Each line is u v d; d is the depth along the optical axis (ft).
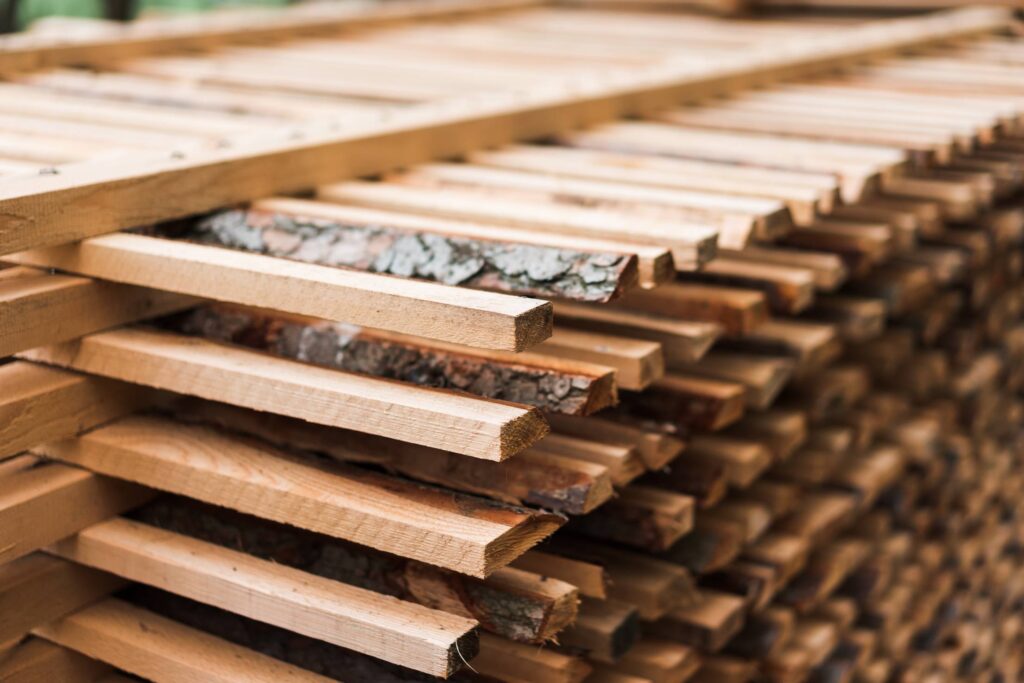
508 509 5.82
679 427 7.41
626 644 7.14
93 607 7.01
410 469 6.59
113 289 6.68
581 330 7.52
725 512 8.55
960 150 9.81
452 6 17.85
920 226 9.96
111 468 6.65
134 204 6.74
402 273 6.69
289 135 8.28
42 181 6.44
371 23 16.33
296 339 6.73
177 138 8.43
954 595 13.28
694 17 18.99
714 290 7.89
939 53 15.19
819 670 10.51
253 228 7.15
